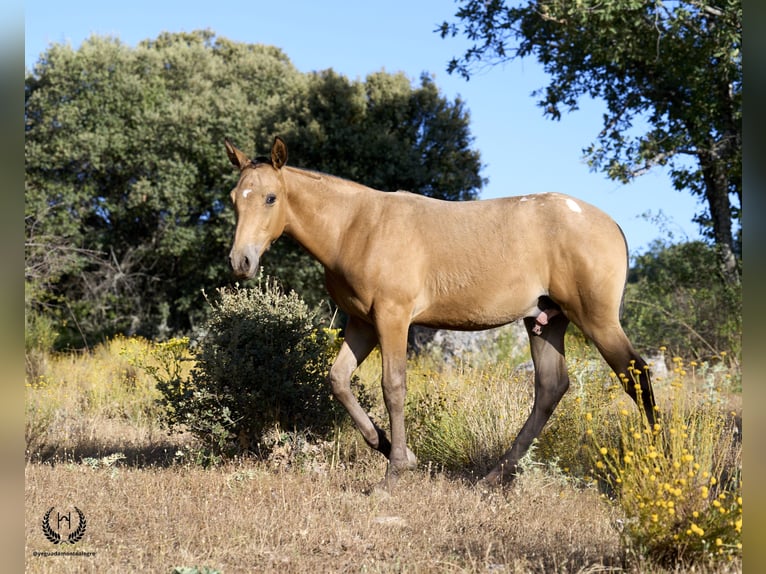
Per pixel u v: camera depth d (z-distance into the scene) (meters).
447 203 6.04
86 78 27.62
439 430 7.43
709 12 13.18
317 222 5.99
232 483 5.91
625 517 4.47
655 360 12.18
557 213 5.75
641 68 16.08
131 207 26.84
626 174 14.95
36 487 5.68
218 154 26.31
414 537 4.64
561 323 6.12
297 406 7.09
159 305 27.14
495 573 3.92
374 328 6.07
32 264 22.84
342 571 4.02
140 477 6.16
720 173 14.99
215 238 26.81
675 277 15.67
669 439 4.79
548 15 13.80
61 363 14.65
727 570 3.77
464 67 15.74
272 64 32.41
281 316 7.24
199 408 7.02
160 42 39.84
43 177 26.62
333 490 5.81
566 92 16.50
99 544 4.48
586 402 6.71
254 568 4.06
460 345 13.58
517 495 5.56
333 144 23.39
